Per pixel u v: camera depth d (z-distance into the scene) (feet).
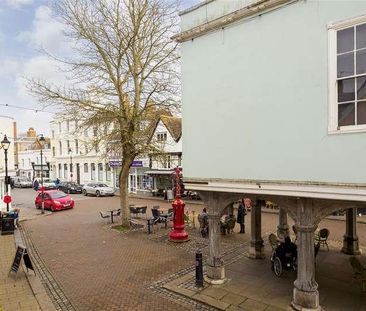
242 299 25.46
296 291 23.36
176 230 44.52
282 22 21.95
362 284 27.53
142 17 49.06
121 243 44.42
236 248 40.24
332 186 19.88
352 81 19.07
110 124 54.44
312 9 20.47
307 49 20.80
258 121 23.58
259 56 23.34
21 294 27.91
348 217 36.58
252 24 23.63
